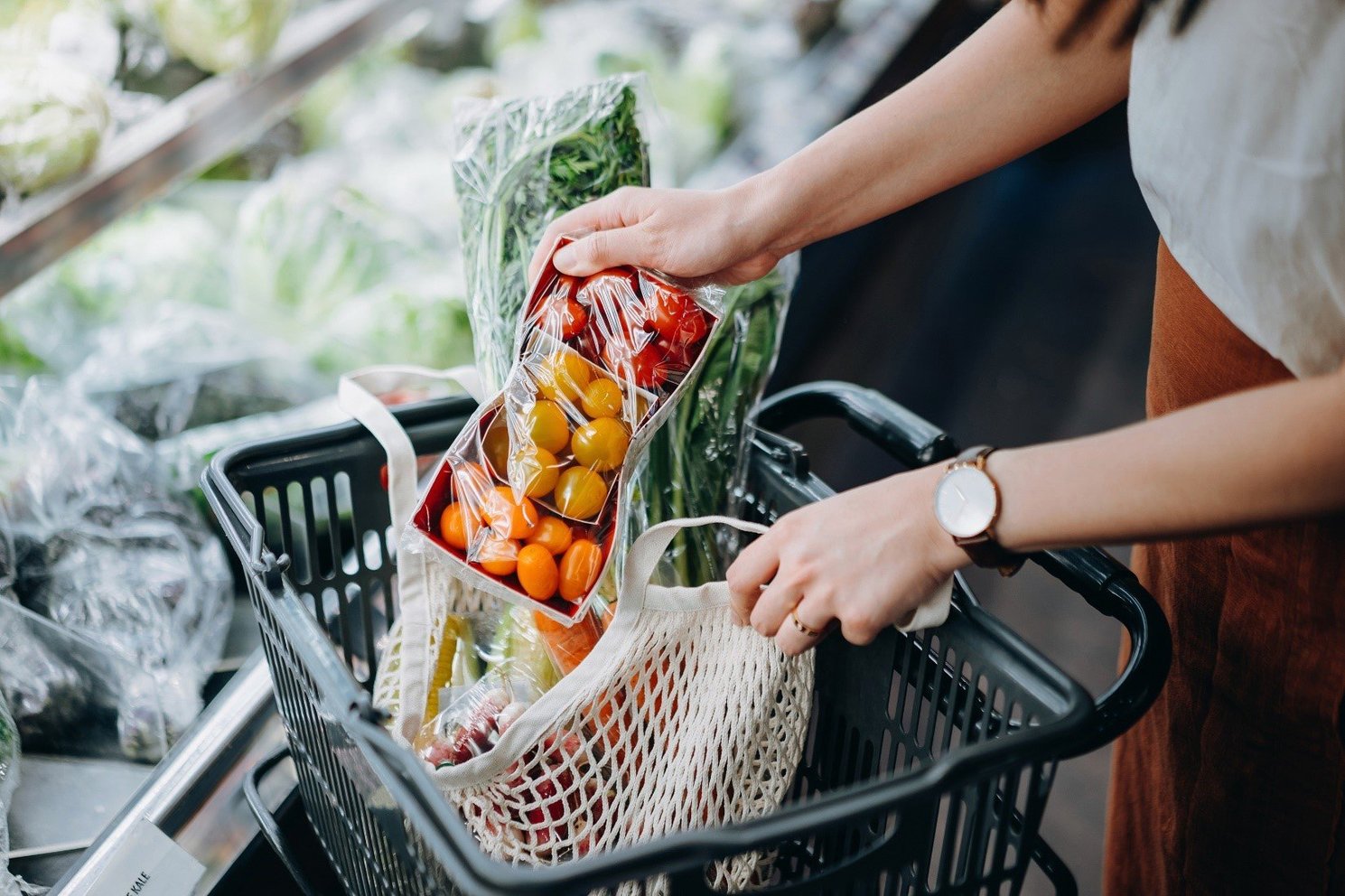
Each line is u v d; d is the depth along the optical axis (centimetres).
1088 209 318
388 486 94
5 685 103
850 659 88
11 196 127
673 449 95
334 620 117
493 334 98
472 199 101
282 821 101
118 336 137
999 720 73
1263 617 84
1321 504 58
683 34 220
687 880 61
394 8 185
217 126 153
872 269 249
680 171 191
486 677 86
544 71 204
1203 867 98
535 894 51
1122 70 87
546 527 78
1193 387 86
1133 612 73
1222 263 75
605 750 78
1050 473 63
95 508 114
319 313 151
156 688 109
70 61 144
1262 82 67
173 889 91
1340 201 66
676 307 82
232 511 78
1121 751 115
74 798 102
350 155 178
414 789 58
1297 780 87
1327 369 72
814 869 92
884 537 68
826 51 230
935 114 91
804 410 103
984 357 256
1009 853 155
